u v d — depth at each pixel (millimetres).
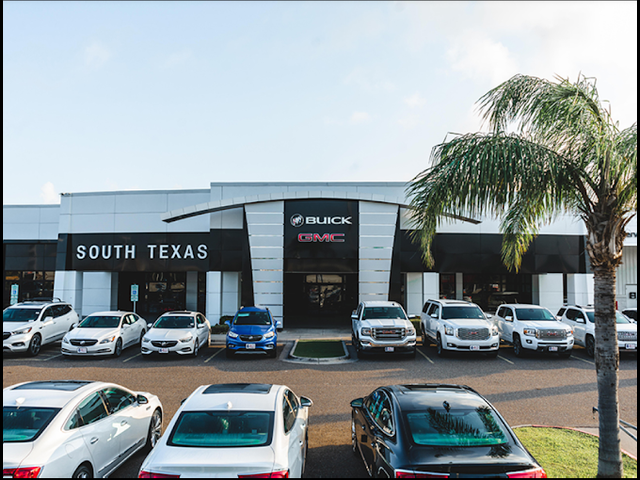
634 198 6461
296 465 4832
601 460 6000
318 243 22578
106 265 25219
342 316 28906
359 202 22781
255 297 22406
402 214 24250
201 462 4125
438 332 16156
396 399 5281
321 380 12383
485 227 24469
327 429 8289
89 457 5324
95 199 25672
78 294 25547
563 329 15438
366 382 12133
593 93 7102
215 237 24281
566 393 10867
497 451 4375
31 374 13133
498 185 6477
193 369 13898
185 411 4926
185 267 24891
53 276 28406
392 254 22672
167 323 16875
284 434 4781
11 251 28594
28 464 4508
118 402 6430
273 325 16344
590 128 6695
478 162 6504
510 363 14766
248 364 14734
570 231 24609
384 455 4676
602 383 6129
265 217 22734
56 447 4871
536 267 24281
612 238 6379
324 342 19016
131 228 25328
